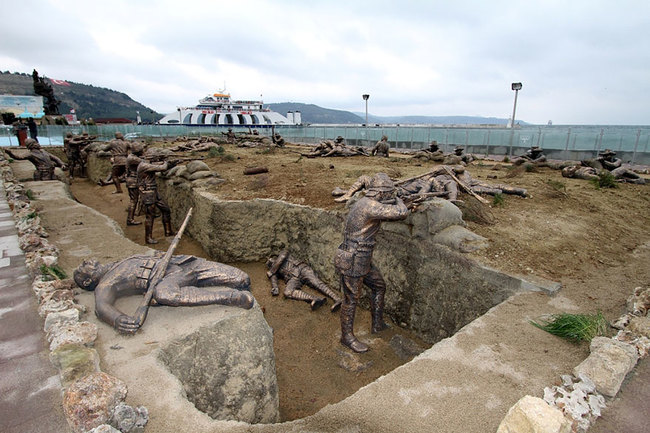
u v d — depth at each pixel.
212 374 4.75
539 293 5.83
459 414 3.39
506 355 4.26
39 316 5.05
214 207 11.05
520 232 8.23
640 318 4.67
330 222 9.50
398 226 7.99
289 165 16.70
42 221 10.05
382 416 3.38
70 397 3.19
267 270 10.72
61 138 36.44
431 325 7.37
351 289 6.84
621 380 3.61
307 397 6.30
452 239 7.19
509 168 17.89
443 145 29.58
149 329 4.81
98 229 9.46
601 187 13.57
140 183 12.18
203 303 5.11
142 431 3.29
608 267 7.00
